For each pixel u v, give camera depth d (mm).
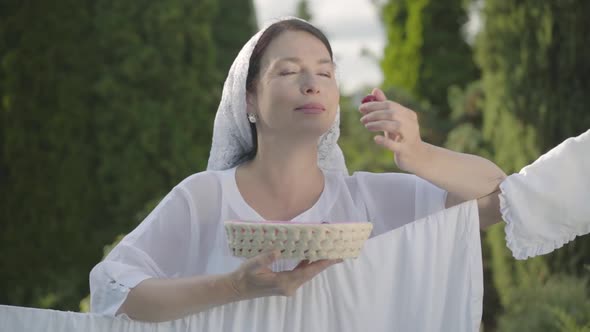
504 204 1903
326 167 2250
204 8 7203
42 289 6793
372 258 1926
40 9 6773
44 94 6793
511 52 5238
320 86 1951
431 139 7660
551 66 5059
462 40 9812
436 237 1944
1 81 6809
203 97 7156
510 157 5266
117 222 6910
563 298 3816
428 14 9758
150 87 7004
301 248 1675
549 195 1875
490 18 5445
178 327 1889
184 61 7125
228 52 8758
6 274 6840
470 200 1958
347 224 1685
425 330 1915
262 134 2061
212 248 2092
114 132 6922
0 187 6859
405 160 1873
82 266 6871
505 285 5023
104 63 6930
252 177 2098
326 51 2016
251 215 2064
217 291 1778
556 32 5020
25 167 6816
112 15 6906
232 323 1884
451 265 1944
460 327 1922
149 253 2072
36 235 6836
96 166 6938
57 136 6812
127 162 6906
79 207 6867
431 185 2127
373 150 7902
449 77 9719
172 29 7027
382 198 2184
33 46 6754
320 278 1911
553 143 5047
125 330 1880
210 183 2102
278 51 1979
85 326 1872
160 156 7004
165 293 1843
